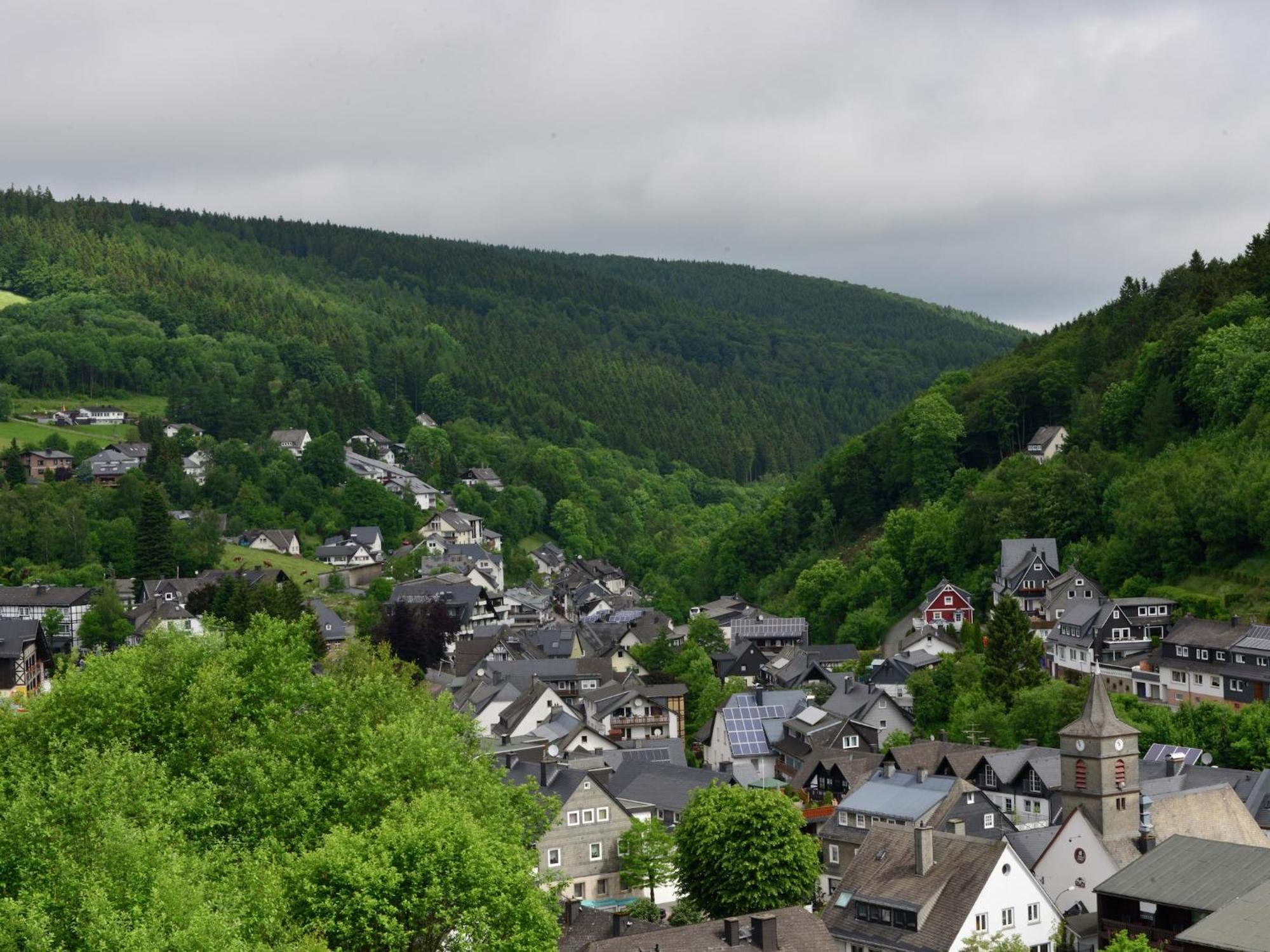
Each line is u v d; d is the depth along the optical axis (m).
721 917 96.12
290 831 77.31
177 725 86.69
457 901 67.38
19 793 69.44
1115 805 94.00
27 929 56.16
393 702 94.88
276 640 96.44
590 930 85.56
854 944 86.69
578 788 116.50
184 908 58.06
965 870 85.19
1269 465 174.50
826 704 160.38
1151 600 167.12
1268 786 109.12
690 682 192.62
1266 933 73.12
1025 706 140.50
